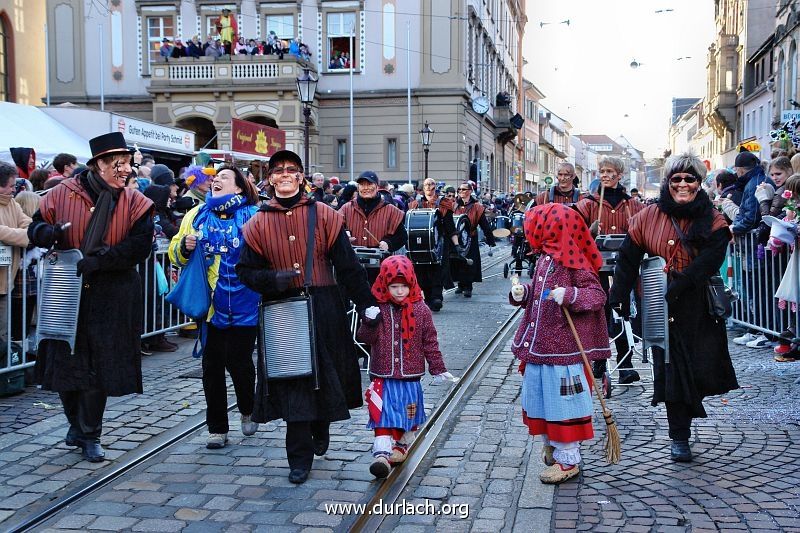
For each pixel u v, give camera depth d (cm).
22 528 421
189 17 3353
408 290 508
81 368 519
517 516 436
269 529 422
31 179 966
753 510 435
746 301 948
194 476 503
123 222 527
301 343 473
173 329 941
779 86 3638
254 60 3086
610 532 411
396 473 509
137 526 426
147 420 628
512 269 1917
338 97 3325
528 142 6762
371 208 904
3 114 1454
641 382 751
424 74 3297
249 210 568
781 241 805
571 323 472
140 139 1770
